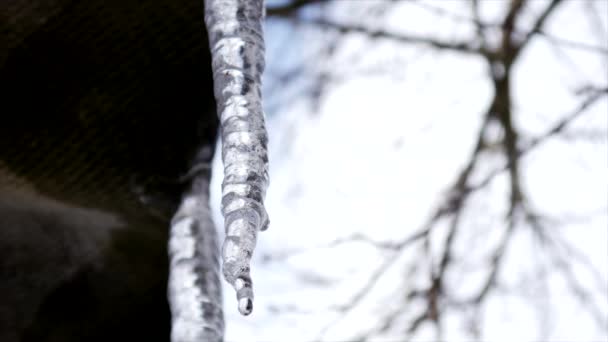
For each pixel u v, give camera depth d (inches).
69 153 39.3
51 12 38.0
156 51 38.6
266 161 34.2
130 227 40.4
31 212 40.4
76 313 41.1
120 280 41.1
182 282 38.4
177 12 38.3
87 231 40.7
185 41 38.6
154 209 39.8
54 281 41.1
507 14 73.2
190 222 39.0
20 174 39.4
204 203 39.4
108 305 41.1
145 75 38.8
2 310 41.0
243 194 33.5
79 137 39.1
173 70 38.9
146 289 41.0
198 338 37.7
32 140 39.0
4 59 38.3
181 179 39.5
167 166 39.4
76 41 38.4
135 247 40.8
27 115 38.8
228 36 35.3
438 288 73.0
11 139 39.0
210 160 39.5
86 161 39.3
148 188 39.6
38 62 38.4
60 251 40.9
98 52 38.5
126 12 38.2
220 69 35.1
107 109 39.0
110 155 39.3
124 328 41.1
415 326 71.9
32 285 41.1
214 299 38.3
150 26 38.4
